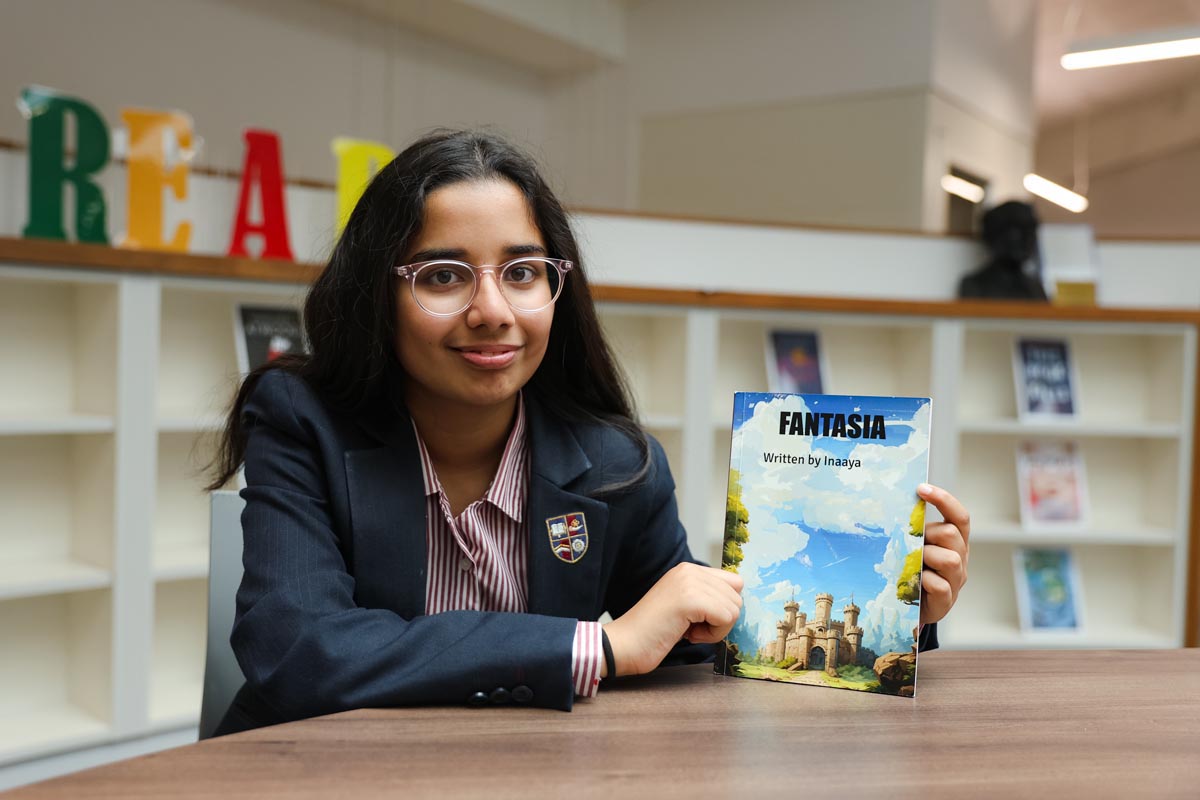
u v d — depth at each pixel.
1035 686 0.86
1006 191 7.73
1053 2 8.58
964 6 6.81
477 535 1.06
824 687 0.85
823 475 0.89
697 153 7.46
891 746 0.69
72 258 2.19
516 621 0.83
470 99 7.63
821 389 3.46
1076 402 3.55
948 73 6.61
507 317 0.92
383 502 0.99
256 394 1.06
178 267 2.34
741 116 7.23
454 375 0.94
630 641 0.82
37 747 2.23
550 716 0.76
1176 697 0.83
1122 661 0.96
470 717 0.75
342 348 1.00
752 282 3.46
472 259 0.94
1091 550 3.68
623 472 1.09
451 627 0.82
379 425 1.03
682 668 0.92
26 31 5.06
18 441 2.46
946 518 0.88
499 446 1.10
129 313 2.31
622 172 7.84
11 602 2.45
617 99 7.88
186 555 2.56
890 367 3.63
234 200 2.79
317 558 0.91
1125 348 3.68
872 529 0.87
